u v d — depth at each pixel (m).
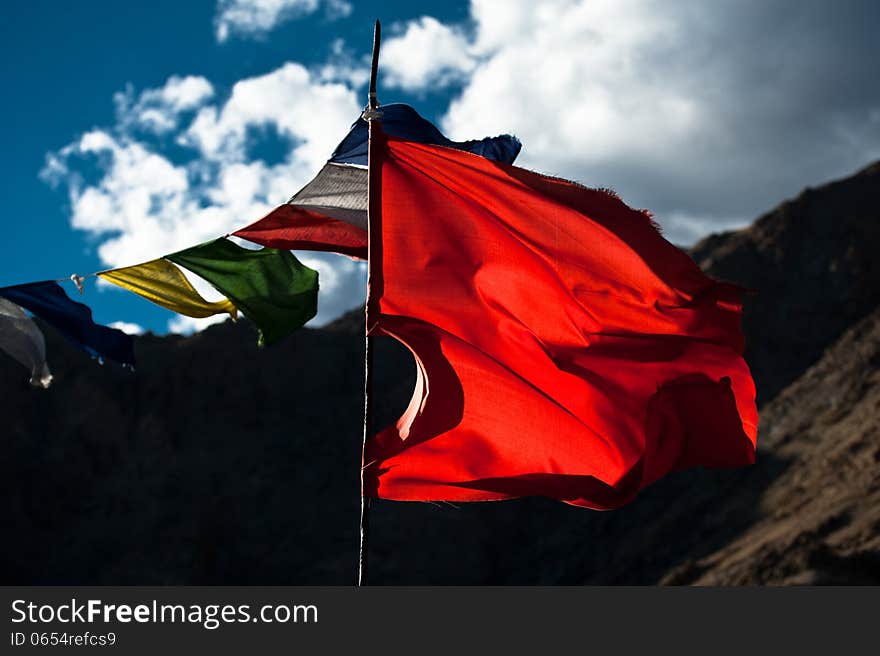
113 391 98.88
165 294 9.70
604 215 8.45
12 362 97.56
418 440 8.04
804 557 47.88
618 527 77.81
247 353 102.75
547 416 8.21
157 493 88.88
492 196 8.47
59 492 88.31
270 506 87.56
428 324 8.25
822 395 76.06
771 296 98.00
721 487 72.75
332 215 9.85
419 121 9.73
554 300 8.36
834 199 105.38
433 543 82.62
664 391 8.31
